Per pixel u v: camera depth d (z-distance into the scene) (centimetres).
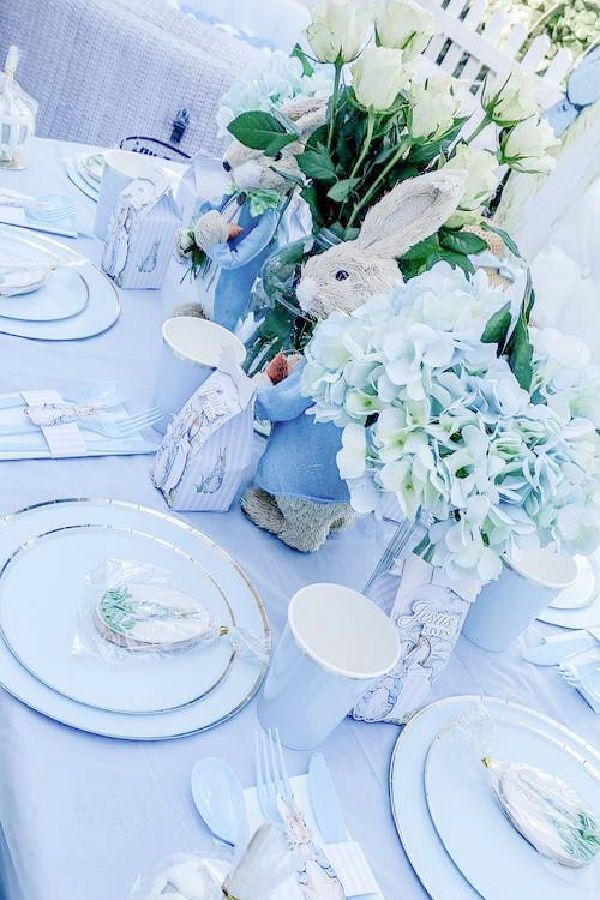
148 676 58
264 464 79
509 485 55
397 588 64
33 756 50
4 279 91
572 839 61
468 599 63
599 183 265
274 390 77
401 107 76
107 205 112
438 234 82
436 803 60
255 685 62
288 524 80
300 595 60
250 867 41
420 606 62
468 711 71
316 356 60
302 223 98
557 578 82
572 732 74
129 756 53
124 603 61
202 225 95
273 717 59
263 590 73
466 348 55
